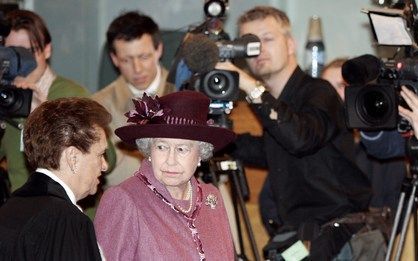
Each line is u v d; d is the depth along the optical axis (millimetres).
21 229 7668
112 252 8172
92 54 16250
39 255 7582
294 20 15695
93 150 8062
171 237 8320
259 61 11203
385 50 14172
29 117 8125
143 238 8219
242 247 11547
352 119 10828
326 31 15625
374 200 12672
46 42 11547
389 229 11320
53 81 11586
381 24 10773
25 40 11383
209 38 10688
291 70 11266
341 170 11094
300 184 11109
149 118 8359
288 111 10625
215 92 10492
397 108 10742
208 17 10930
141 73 12031
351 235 10930
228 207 11719
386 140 11344
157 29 12258
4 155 11727
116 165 11672
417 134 10562
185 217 8484
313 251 10773
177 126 8180
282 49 11180
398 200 11602
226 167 11148
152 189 8422
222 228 8742
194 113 8438
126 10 16125
